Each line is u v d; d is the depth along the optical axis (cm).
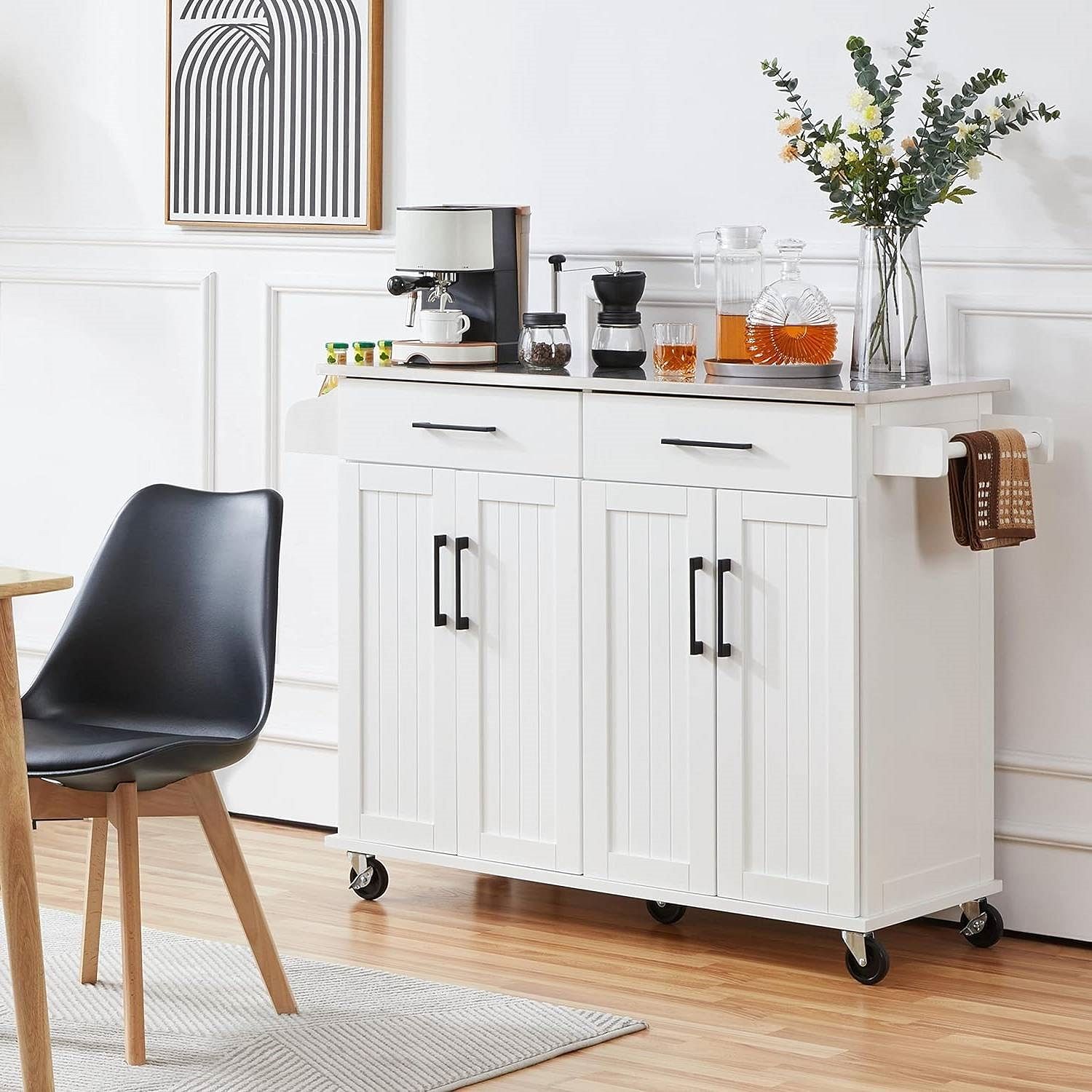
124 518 377
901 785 384
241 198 507
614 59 452
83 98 533
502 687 415
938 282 417
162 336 526
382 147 488
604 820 404
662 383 385
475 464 414
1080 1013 365
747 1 433
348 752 439
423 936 413
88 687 372
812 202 430
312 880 458
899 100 418
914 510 383
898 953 404
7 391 554
